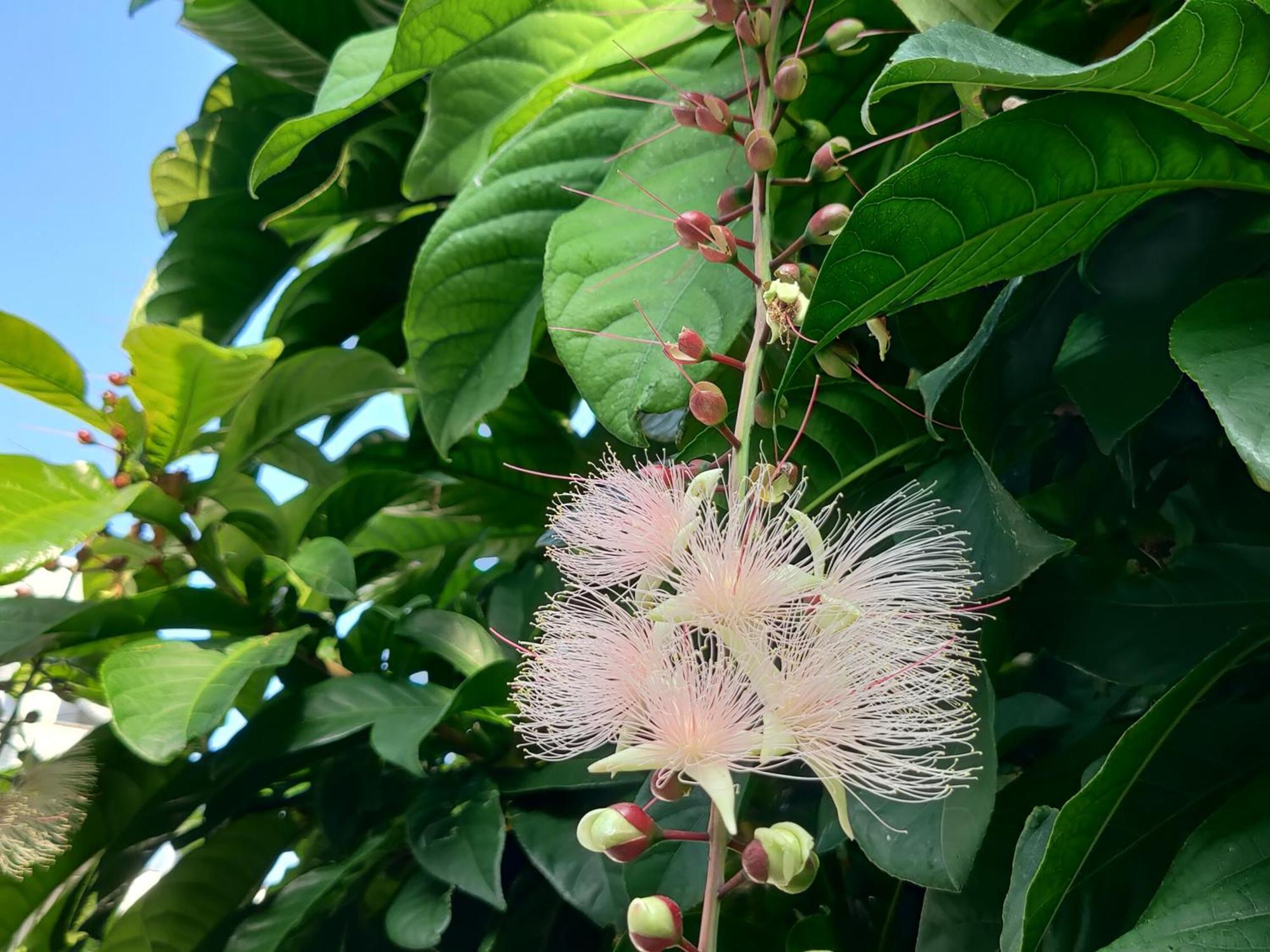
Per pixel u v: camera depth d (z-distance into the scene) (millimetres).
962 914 366
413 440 642
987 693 331
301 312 646
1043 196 308
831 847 344
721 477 321
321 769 528
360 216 696
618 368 410
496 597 544
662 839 270
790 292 320
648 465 331
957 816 319
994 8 418
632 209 439
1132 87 287
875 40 448
